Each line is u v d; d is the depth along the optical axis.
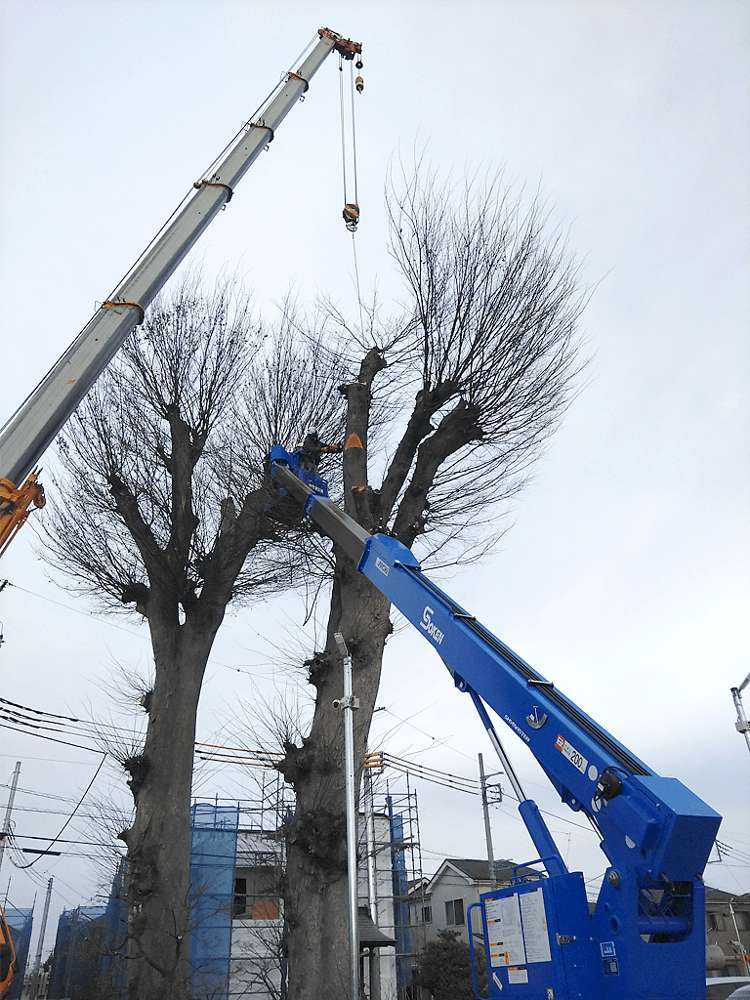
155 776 11.90
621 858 5.42
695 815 5.12
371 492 12.91
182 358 15.08
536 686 6.71
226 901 21.12
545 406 14.41
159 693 12.62
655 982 5.09
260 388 15.58
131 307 10.68
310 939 10.19
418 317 15.12
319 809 10.91
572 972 5.39
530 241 14.91
